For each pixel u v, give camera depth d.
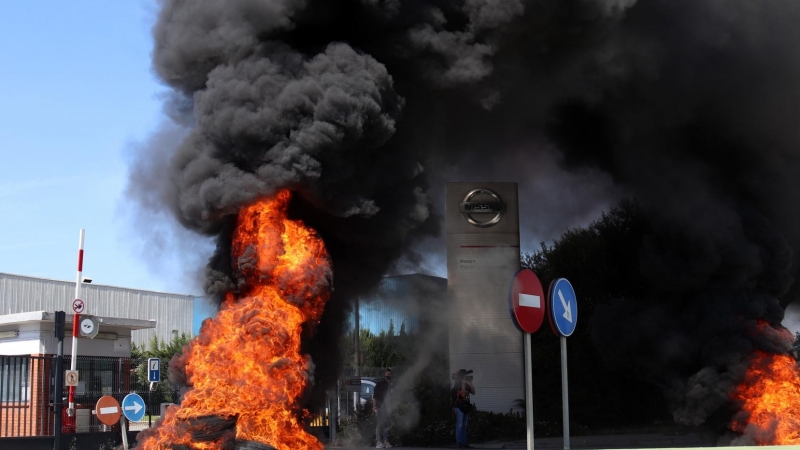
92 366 19.72
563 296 9.92
